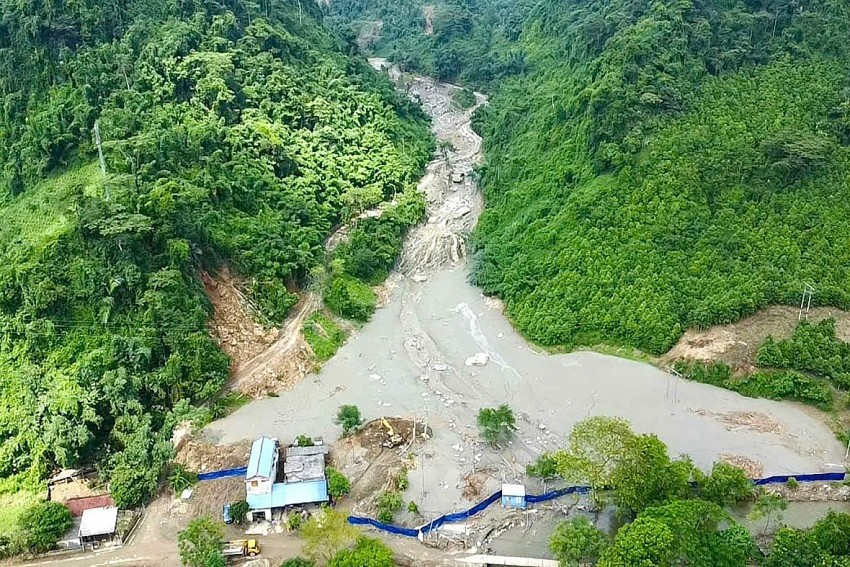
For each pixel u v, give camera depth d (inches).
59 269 3085.6
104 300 3075.8
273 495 2566.4
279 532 2502.5
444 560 2362.2
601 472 2364.7
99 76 4222.4
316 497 2571.4
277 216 4136.3
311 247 4124.0
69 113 3981.3
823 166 3838.6
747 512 2501.2
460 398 3255.4
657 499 2316.7
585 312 3651.6
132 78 4387.3
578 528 2231.8
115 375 2945.4
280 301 3710.6
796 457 2802.7
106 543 2479.1
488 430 2898.6
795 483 2605.8
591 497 2534.5
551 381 3356.3
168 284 3161.9
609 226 3959.2
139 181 3538.4
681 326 3479.3
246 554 2377.0
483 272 4239.7
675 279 3627.0
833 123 4089.6
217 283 3575.3
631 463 2351.1
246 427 3053.6
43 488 2694.4
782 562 2091.5
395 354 3619.6
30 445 2733.8
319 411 3174.2
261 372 3368.6
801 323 3319.4
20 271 2997.0
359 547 2192.4
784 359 3198.8
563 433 2992.1
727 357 3294.8
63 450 2691.9
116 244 3181.6
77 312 3063.5
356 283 4131.4
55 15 4288.9
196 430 2970.0
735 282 3523.6
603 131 4323.3
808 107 4205.2
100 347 3026.6
